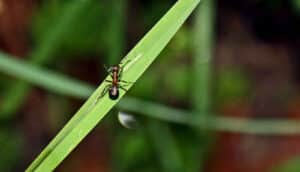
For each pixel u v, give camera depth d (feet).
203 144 1.16
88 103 0.66
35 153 1.43
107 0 1.25
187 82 1.39
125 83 0.66
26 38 1.37
